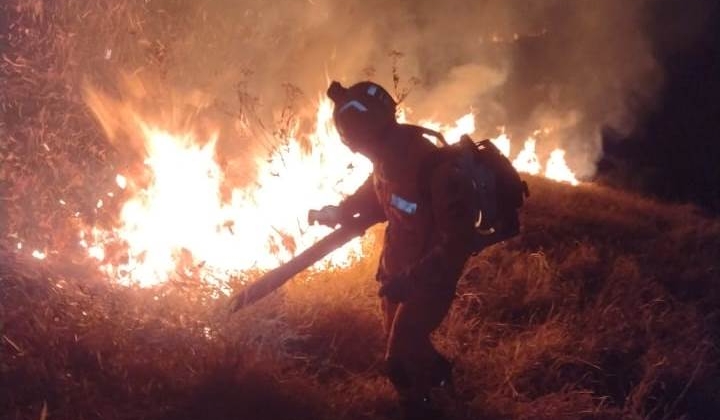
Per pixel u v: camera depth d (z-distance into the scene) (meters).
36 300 4.41
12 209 5.11
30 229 5.05
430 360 3.94
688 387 4.64
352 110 3.75
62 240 5.12
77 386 3.89
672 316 5.64
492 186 3.71
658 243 7.75
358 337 4.74
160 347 4.26
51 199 5.21
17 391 3.81
